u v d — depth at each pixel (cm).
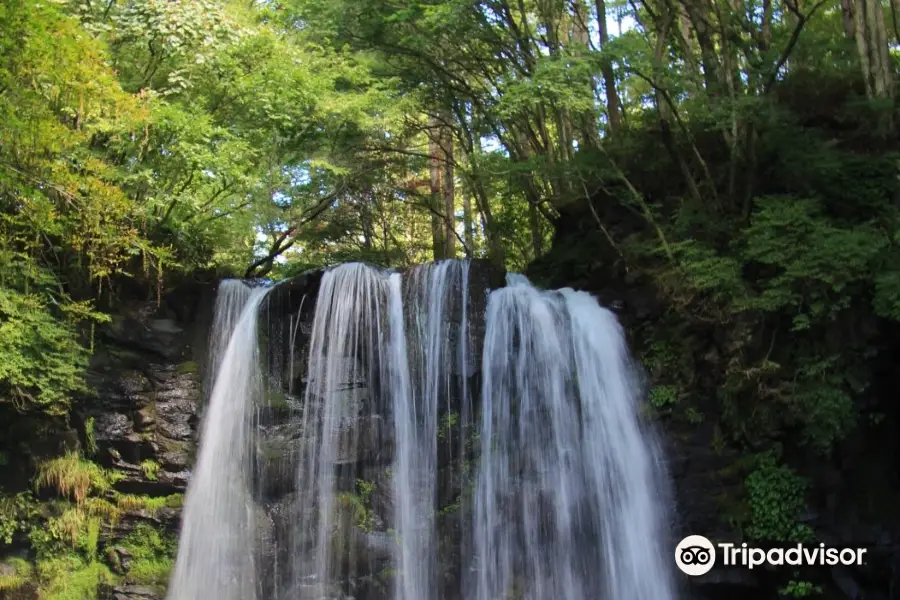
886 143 1241
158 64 1323
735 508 1102
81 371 1157
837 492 1070
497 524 1148
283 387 1239
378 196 2262
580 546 1150
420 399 1192
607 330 1259
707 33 1323
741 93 1275
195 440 1239
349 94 1628
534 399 1202
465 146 2019
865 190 1155
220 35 1340
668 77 1253
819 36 1413
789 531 1066
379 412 1201
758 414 1103
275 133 1511
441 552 1141
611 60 1279
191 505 1197
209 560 1167
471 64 1823
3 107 866
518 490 1162
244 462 1205
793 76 1352
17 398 1123
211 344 1303
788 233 1088
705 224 1223
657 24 1373
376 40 1792
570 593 1130
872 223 1120
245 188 1395
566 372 1226
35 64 873
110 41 1274
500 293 1235
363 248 2300
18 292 1135
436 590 1127
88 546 1169
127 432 1216
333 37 1784
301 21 1791
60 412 1153
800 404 1059
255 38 1429
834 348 1058
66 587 1139
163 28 1252
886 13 1574
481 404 1179
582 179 1340
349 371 1220
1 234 1091
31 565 1155
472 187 1981
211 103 1422
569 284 1439
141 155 1238
